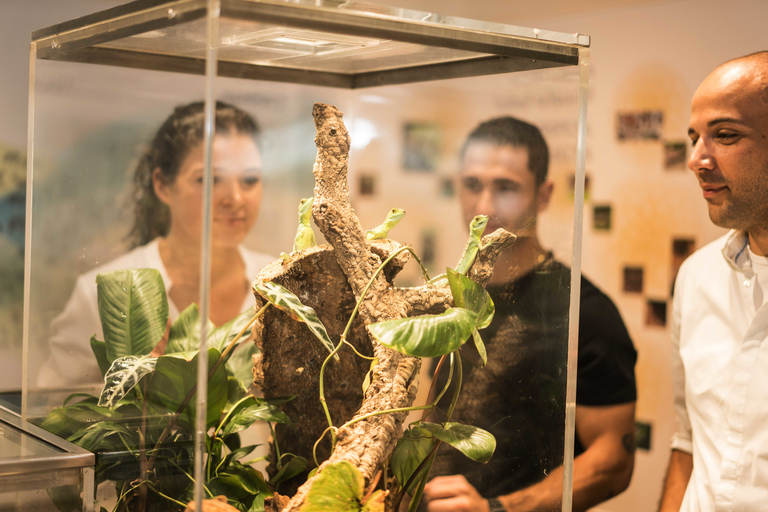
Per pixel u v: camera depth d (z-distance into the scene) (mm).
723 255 1526
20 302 1827
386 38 748
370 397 764
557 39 844
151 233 733
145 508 729
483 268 895
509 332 883
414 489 820
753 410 1388
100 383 820
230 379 892
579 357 1867
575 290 866
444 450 833
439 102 953
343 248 831
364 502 691
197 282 630
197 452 618
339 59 962
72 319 891
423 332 677
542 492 896
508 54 833
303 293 858
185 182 651
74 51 881
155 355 717
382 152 1017
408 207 977
